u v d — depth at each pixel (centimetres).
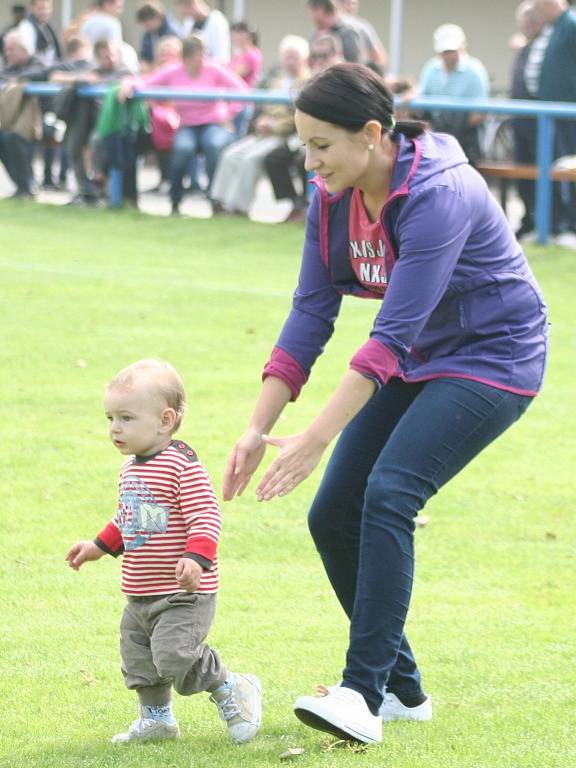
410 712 955
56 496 1474
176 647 865
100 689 1016
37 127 3853
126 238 3262
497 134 3134
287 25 6469
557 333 2358
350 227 908
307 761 865
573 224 3128
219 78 3572
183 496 873
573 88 3186
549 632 1157
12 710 974
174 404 887
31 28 4341
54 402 1841
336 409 856
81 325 2308
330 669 1059
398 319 859
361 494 927
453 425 881
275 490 858
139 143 3641
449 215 859
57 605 1189
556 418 1856
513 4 6097
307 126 859
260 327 2342
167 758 873
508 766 874
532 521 1454
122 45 4209
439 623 1172
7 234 3300
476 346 903
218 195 3525
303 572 1291
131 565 884
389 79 3294
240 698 902
